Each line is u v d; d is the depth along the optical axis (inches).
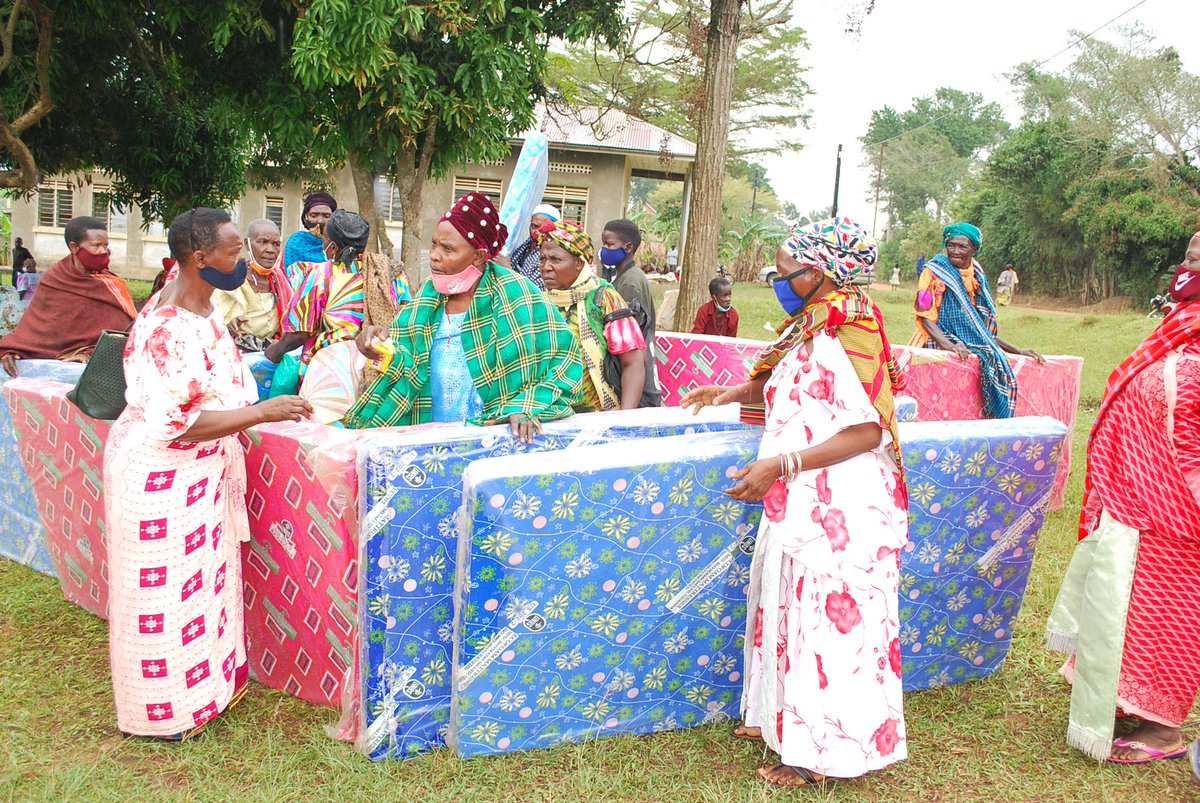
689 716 138.9
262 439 136.2
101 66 502.6
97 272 200.8
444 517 125.1
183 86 514.3
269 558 140.9
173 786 119.0
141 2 454.0
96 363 129.9
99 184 1046.4
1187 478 128.3
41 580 187.2
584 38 474.6
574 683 129.9
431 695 128.8
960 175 2871.6
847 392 116.6
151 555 124.2
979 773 131.4
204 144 581.9
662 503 127.2
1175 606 130.6
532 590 123.0
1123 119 1584.6
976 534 148.5
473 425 135.9
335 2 369.7
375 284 173.8
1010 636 159.8
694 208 370.3
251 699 143.3
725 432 138.5
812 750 119.2
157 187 575.8
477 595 120.6
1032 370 265.3
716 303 362.6
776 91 1304.1
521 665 125.6
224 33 414.6
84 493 164.9
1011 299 1809.8
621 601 128.8
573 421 141.6
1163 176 1534.2
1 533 199.9
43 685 143.9
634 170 999.6
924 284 269.4
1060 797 126.5
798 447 119.1
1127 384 135.0
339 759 124.3
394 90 419.8
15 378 177.5
